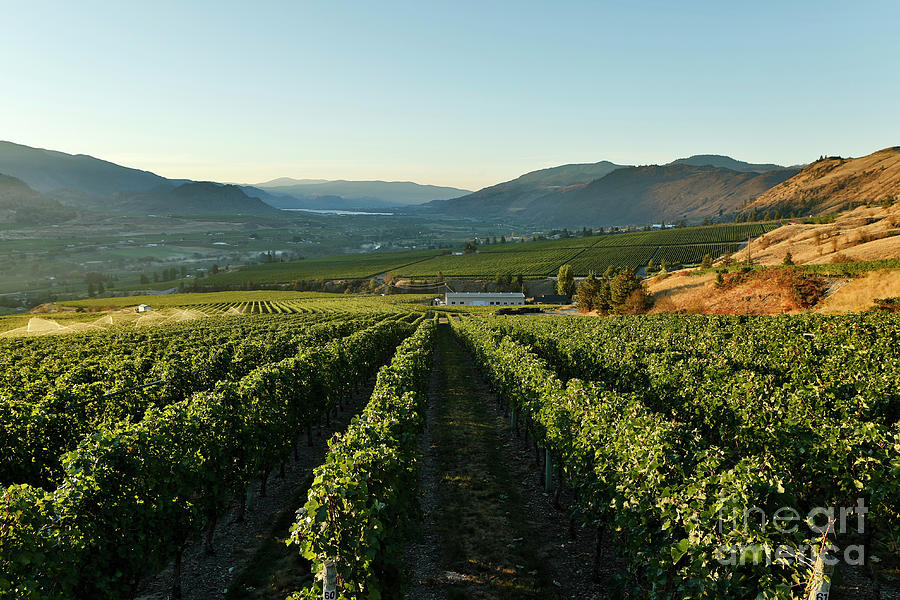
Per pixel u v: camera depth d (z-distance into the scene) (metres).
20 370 20.42
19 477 10.52
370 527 6.83
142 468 8.05
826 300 48.81
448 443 16.97
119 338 37.22
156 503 8.16
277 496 12.75
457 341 55.31
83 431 12.86
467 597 8.30
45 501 6.68
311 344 30.34
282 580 8.72
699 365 17.36
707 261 116.50
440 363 37.97
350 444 8.77
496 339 28.14
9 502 5.98
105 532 7.25
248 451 11.34
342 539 6.73
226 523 11.23
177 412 10.19
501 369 19.38
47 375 20.12
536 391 14.06
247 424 11.42
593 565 9.20
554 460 12.50
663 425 8.92
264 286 168.12
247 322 58.00
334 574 6.23
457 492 12.73
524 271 161.75
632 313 64.75
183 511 8.71
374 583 6.80
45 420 11.29
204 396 11.32
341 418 20.67
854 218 142.75
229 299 129.00
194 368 19.91
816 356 19.75
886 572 8.27
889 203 148.75
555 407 11.70
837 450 8.23
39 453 11.09
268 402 13.02
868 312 37.47
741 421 11.56
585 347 23.11
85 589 6.93
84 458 7.62
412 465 9.99
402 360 18.83
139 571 7.72
